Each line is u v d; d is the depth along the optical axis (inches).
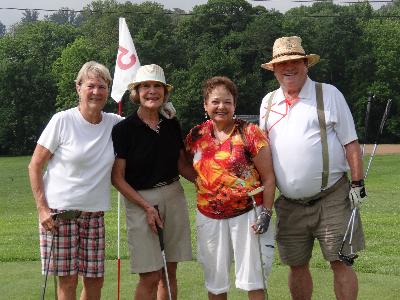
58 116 176.7
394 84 2156.7
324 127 177.8
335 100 179.6
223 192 173.6
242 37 2162.9
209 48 2071.9
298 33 2192.4
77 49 2170.3
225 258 177.8
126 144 180.9
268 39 2138.3
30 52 2411.4
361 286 241.8
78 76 179.3
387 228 389.4
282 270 264.1
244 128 175.6
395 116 2076.8
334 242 181.5
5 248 338.6
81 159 175.0
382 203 556.7
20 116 2143.2
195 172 185.8
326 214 182.1
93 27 2536.9
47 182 178.9
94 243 181.6
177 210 186.4
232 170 172.6
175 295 193.8
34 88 2164.1
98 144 178.1
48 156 176.6
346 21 2214.6
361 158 180.1
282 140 179.6
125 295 232.4
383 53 2158.0
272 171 177.8
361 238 182.1
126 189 181.6
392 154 1443.2
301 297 194.9
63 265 177.6
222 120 173.3
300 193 180.2
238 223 174.9
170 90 187.6
